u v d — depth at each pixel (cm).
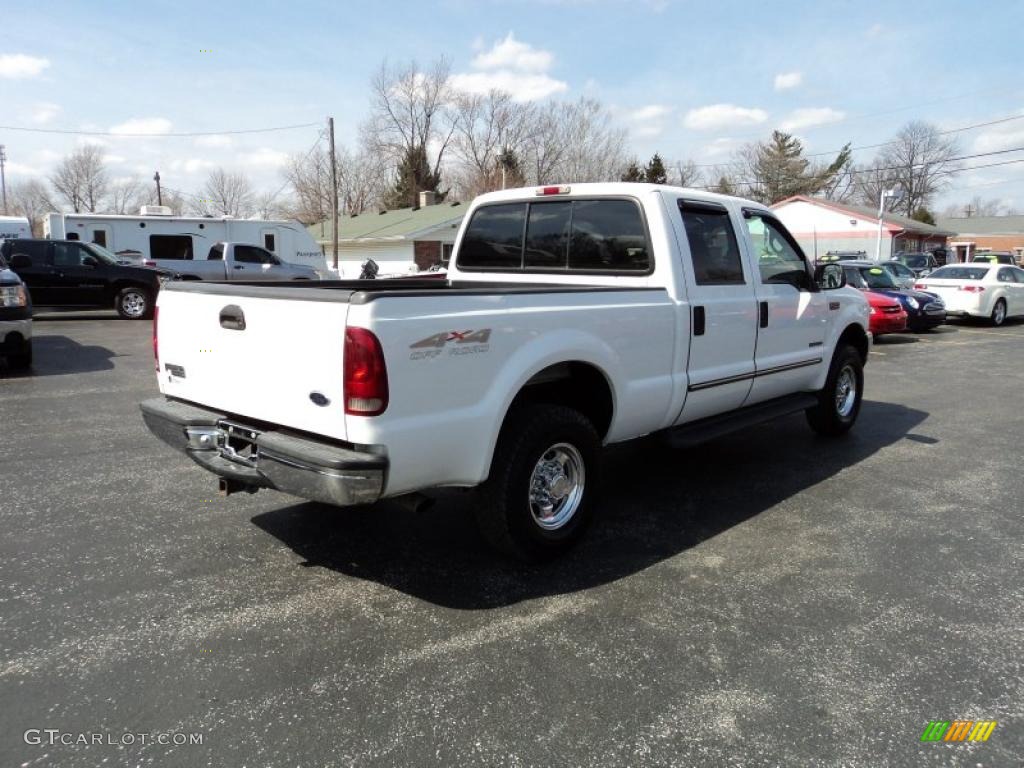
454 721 257
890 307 1380
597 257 476
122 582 358
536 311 354
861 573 381
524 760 239
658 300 429
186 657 294
